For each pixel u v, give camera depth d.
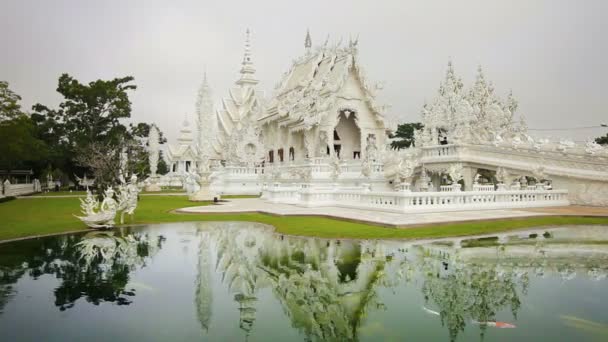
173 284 10.53
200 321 7.93
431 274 11.23
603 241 15.73
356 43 49.09
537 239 16.09
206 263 12.88
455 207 24.66
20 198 44.78
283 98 58.59
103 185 39.03
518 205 27.06
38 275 11.42
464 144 35.69
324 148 48.66
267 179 49.78
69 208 31.47
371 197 25.95
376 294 9.59
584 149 31.22
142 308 8.74
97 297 9.49
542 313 8.16
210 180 40.62
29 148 48.81
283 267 12.20
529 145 34.75
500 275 11.03
